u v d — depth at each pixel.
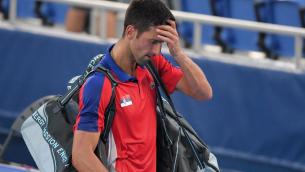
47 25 26.20
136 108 11.37
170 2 25.42
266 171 22.80
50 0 23.17
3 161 19.94
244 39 25.39
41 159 11.61
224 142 22.89
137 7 11.02
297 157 22.61
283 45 25.34
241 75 22.64
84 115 11.00
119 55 11.27
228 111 22.78
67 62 23.33
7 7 26.03
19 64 23.70
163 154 11.97
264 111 22.64
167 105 12.16
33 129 11.84
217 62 22.69
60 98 11.73
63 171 11.34
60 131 11.59
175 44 11.61
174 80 12.13
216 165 12.10
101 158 11.17
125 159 11.41
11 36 23.67
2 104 23.81
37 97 23.61
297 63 22.62
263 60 23.72
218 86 22.75
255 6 26.09
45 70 23.50
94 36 23.52
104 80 11.09
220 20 22.45
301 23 26.70
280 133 22.61
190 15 22.59
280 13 26.25
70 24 24.30
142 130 11.46
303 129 22.48
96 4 22.98
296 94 22.44
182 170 11.83
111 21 23.44
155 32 11.04
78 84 11.49
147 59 11.23
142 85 11.59
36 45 23.55
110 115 11.20
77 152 10.98
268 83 22.55
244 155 22.81
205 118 22.86
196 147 12.02
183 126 12.00
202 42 25.22
